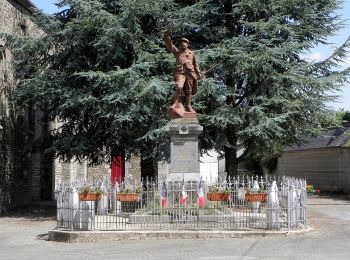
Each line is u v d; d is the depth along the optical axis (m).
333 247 11.35
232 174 23.05
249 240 12.38
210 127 20.64
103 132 20.97
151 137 18.67
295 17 21.33
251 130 19.03
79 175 32.75
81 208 13.23
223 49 19.36
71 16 21.08
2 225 17.58
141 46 19.73
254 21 21.27
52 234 13.30
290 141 22.25
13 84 23.31
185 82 15.22
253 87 21.05
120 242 12.44
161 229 13.12
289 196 13.61
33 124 26.97
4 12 22.47
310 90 20.31
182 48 15.31
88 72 18.58
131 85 18.36
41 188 30.00
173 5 20.58
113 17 18.91
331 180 37.03
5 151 22.83
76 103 19.12
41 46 20.50
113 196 14.30
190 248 11.36
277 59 19.34
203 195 13.70
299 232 13.24
